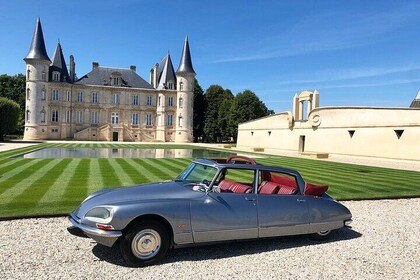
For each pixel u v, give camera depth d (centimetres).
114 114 7962
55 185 1166
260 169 663
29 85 6975
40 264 518
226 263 556
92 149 3772
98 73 8019
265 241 684
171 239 561
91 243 621
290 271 532
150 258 536
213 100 8738
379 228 804
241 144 5819
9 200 918
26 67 6994
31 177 1338
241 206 607
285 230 643
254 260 574
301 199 667
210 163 670
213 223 579
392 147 3102
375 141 3281
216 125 8406
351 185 1423
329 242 692
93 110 7806
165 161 2230
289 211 646
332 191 1259
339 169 2120
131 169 1712
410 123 2939
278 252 620
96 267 517
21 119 8112
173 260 561
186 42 8094
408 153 2942
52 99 7412
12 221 746
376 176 1794
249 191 653
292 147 4466
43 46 7094
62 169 1625
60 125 7494
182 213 557
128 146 4831
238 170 654
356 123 3506
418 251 646
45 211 817
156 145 5519
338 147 3719
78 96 7688
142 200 552
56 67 7500
